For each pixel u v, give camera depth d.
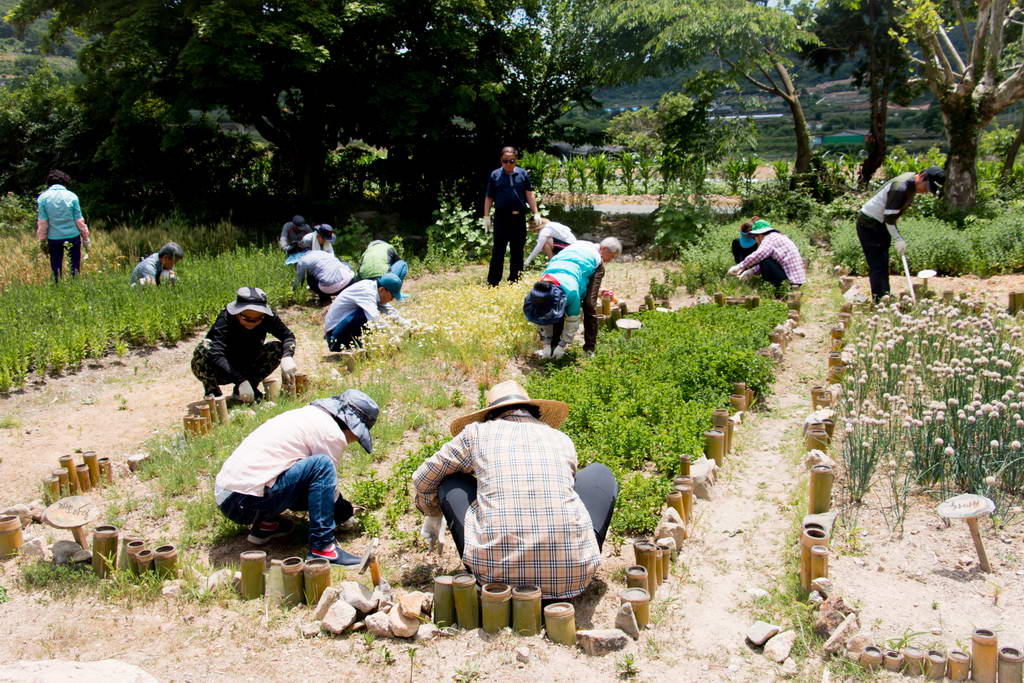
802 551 4.32
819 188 18.17
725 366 7.45
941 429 5.29
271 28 13.95
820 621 3.96
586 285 8.34
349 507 5.22
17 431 7.10
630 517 5.03
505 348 8.55
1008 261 11.58
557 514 4.09
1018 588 4.18
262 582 4.47
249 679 3.71
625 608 4.02
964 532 4.71
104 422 7.35
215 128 18.12
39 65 19.95
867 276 11.73
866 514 5.01
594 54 17.02
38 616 4.30
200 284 11.01
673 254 14.34
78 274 11.41
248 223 17.00
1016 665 3.46
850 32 20.16
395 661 3.85
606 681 3.69
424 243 15.91
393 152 17.98
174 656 3.91
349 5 14.80
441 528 4.98
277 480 4.78
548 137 18.72
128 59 15.36
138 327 9.62
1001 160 26.94
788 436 6.51
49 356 8.67
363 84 16.27
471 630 4.07
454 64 16.55
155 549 4.79
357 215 17.09
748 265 11.07
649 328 9.15
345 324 8.90
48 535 5.30
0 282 11.63
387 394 7.38
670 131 17.73
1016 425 5.08
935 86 15.52
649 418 6.65
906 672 3.66
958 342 6.63
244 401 7.44
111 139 16.62
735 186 22.67
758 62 16.02
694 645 3.98
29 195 18.20
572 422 6.50
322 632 4.11
